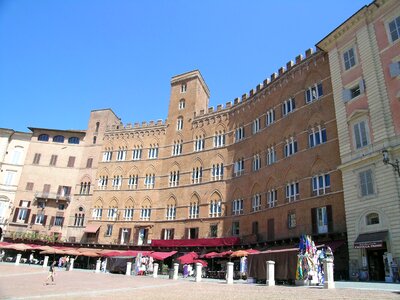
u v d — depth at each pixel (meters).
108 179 75.31
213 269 55.38
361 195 35.97
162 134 74.06
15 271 43.19
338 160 41.16
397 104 34.69
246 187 56.56
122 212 71.19
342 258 37.59
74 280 34.62
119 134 78.50
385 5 38.31
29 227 73.12
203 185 63.47
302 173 45.81
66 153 79.50
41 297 20.17
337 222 39.25
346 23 42.16
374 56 38.47
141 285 30.08
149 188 70.75
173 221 64.94
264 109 57.12
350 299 18.28
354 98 39.75
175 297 20.70
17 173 77.31
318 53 48.03
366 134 37.09
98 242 70.31
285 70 54.38
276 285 29.45
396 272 30.16
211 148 65.25
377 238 32.50
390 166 33.31
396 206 31.95
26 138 80.31
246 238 52.50
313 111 46.69
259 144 56.25
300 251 29.50
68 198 75.31
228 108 65.62
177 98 75.31
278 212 48.41
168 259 61.78
